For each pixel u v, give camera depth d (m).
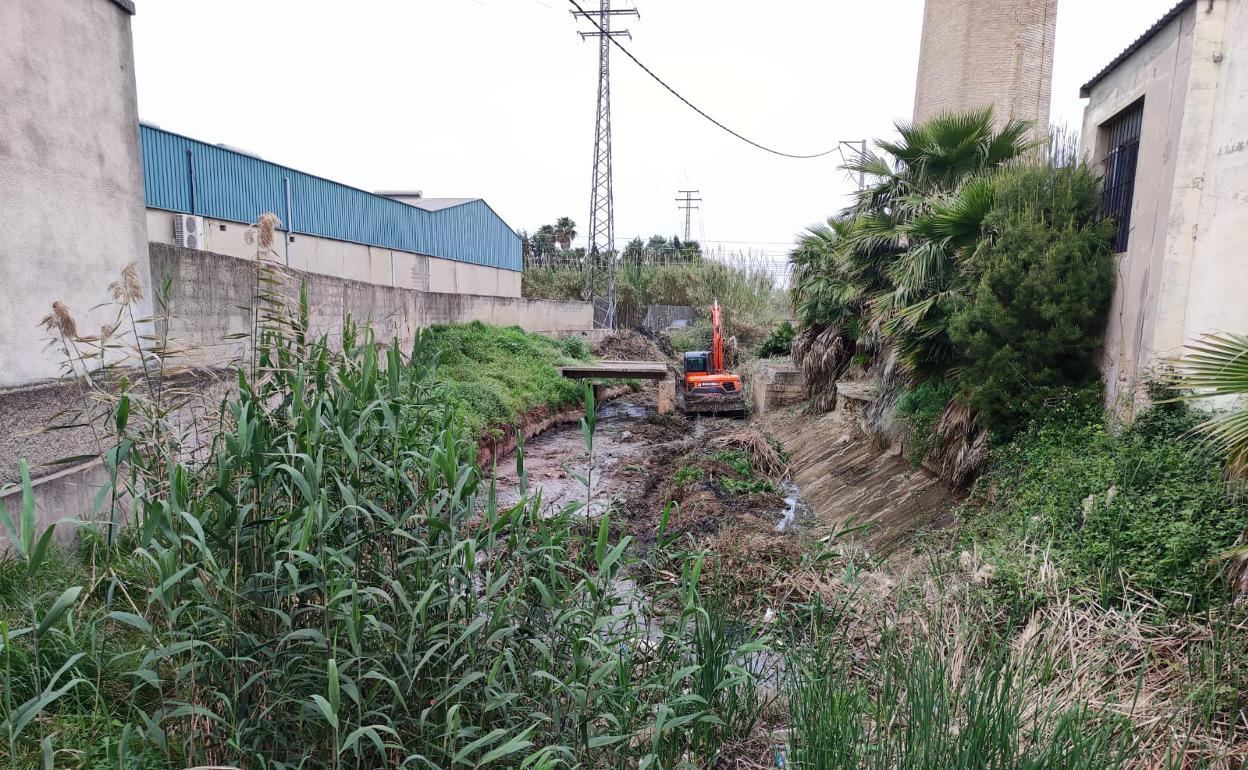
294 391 3.42
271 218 3.69
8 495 4.45
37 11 4.91
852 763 3.37
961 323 7.18
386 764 2.87
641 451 15.02
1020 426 7.10
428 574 3.52
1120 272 6.64
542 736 3.45
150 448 3.26
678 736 3.79
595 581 3.80
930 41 15.34
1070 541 5.13
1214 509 4.57
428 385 4.70
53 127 5.08
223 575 2.95
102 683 3.37
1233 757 3.18
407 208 23.39
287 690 3.21
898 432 10.08
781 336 24.06
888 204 11.09
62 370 5.13
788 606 5.56
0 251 4.64
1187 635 3.96
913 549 6.98
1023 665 3.63
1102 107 7.39
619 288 36.84
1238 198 5.27
